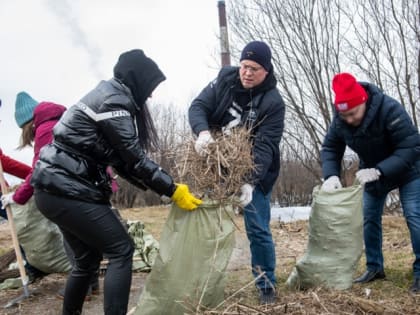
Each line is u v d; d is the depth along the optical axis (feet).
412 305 10.54
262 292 10.90
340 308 9.79
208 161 9.90
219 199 9.70
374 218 13.00
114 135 8.79
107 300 8.92
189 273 9.53
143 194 56.54
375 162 12.63
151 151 10.32
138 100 9.45
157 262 9.58
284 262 16.83
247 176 10.27
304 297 10.07
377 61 34.17
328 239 11.78
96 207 9.02
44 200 9.06
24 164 13.94
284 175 55.67
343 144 13.33
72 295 9.80
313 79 36.58
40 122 11.96
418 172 12.30
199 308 9.15
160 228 28.73
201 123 10.91
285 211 35.04
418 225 12.00
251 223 10.93
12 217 12.69
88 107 8.85
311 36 35.96
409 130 11.75
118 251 9.12
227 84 11.13
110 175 10.18
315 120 37.35
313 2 35.40
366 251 13.21
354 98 11.53
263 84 10.91
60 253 13.57
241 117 11.03
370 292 11.74
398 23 32.96
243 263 13.28
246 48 10.68
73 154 8.96
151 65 9.46
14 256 14.74
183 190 9.34
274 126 10.83
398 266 14.88
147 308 9.57
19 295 13.33
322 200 11.96
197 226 9.55
